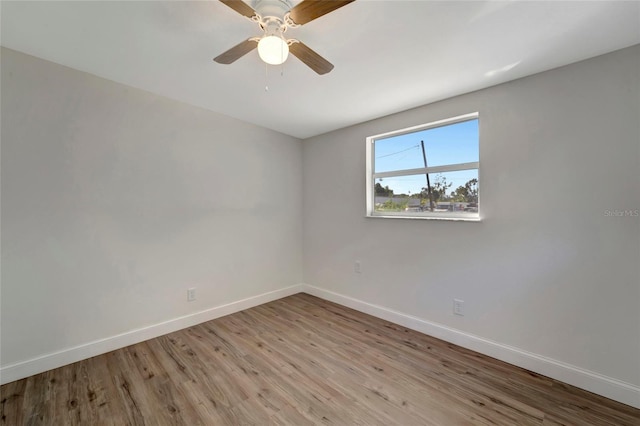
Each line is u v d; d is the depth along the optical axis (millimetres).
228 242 3072
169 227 2615
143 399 1717
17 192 1878
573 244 1865
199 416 1590
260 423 1542
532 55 1782
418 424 1538
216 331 2654
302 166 3916
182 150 2688
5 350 1847
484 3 1336
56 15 1468
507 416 1590
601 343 1764
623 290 1696
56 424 1521
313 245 3764
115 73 2129
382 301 2975
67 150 2064
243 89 2359
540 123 1987
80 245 2131
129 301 2377
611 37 1584
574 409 1642
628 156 1680
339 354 2250
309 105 2676
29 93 1911
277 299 3584
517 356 2082
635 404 1642
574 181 1858
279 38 1345
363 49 1739
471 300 2328
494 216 2201
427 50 1746
